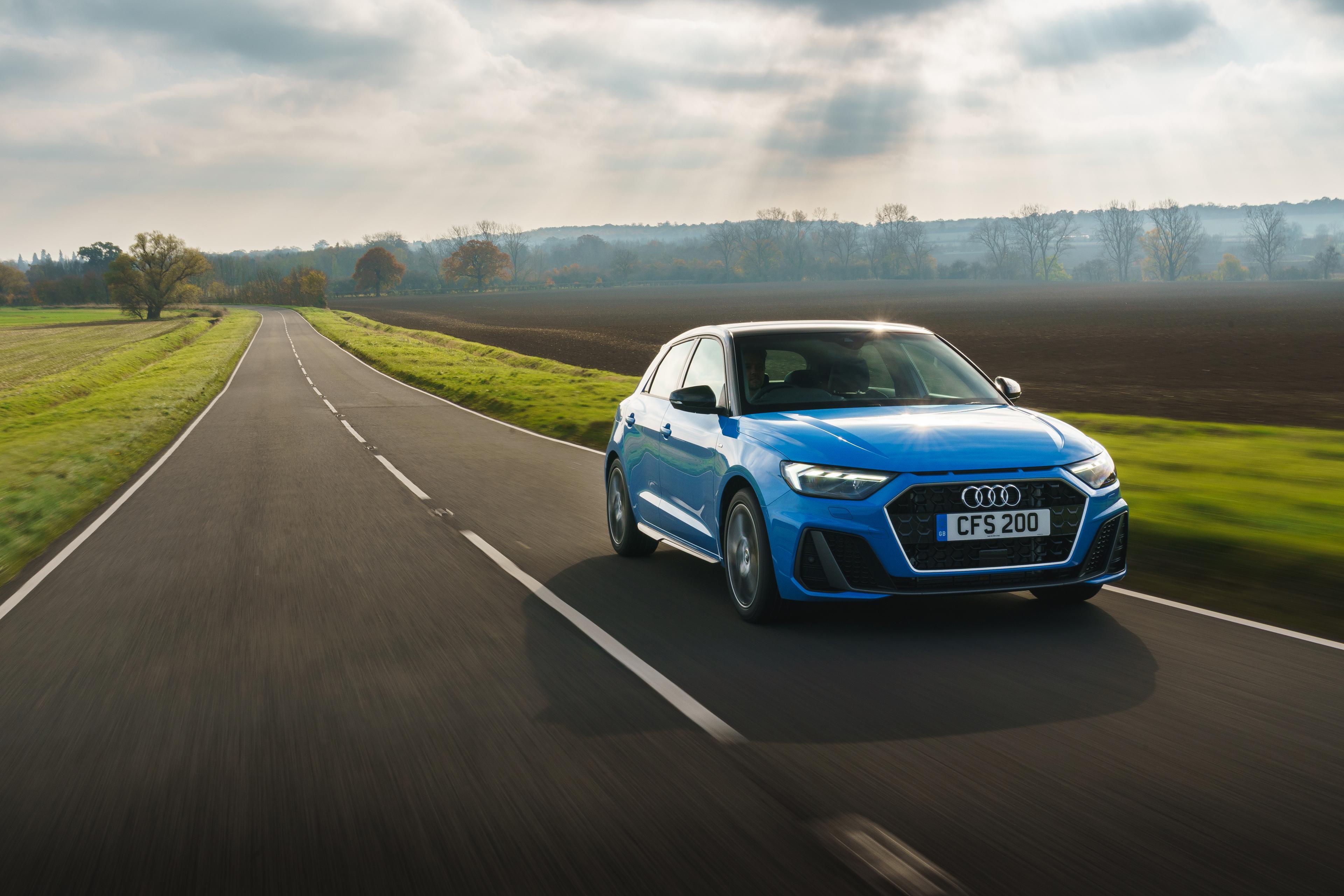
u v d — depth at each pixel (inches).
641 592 255.9
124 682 191.6
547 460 565.3
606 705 169.5
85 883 112.5
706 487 242.2
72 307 7524.6
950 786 132.2
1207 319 2751.0
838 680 179.5
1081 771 136.3
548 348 2075.5
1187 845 114.5
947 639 204.5
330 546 331.9
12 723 169.6
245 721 166.4
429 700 174.4
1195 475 421.7
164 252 5305.1
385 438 703.1
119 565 315.6
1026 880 107.4
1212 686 172.1
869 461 201.9
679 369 288.2
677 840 118.8
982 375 259.9
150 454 668.7
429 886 109.8
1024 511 199.9
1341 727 152.1
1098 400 927.7
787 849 115.7
